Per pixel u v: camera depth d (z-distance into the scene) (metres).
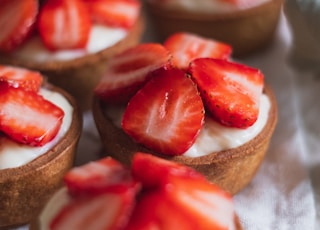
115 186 0.26
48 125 0.32
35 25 0.38
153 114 0.31
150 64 0.32
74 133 0.33
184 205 0.26
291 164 0.35
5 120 0.31
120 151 0.32
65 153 0.32
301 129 0.36
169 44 0.34
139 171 0.27
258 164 0.33
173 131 0.31
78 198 0.27
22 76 0.34
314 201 0.33
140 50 0.33
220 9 0.39
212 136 0.32
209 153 0.31
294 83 0.39
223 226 0.26
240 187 0.33
